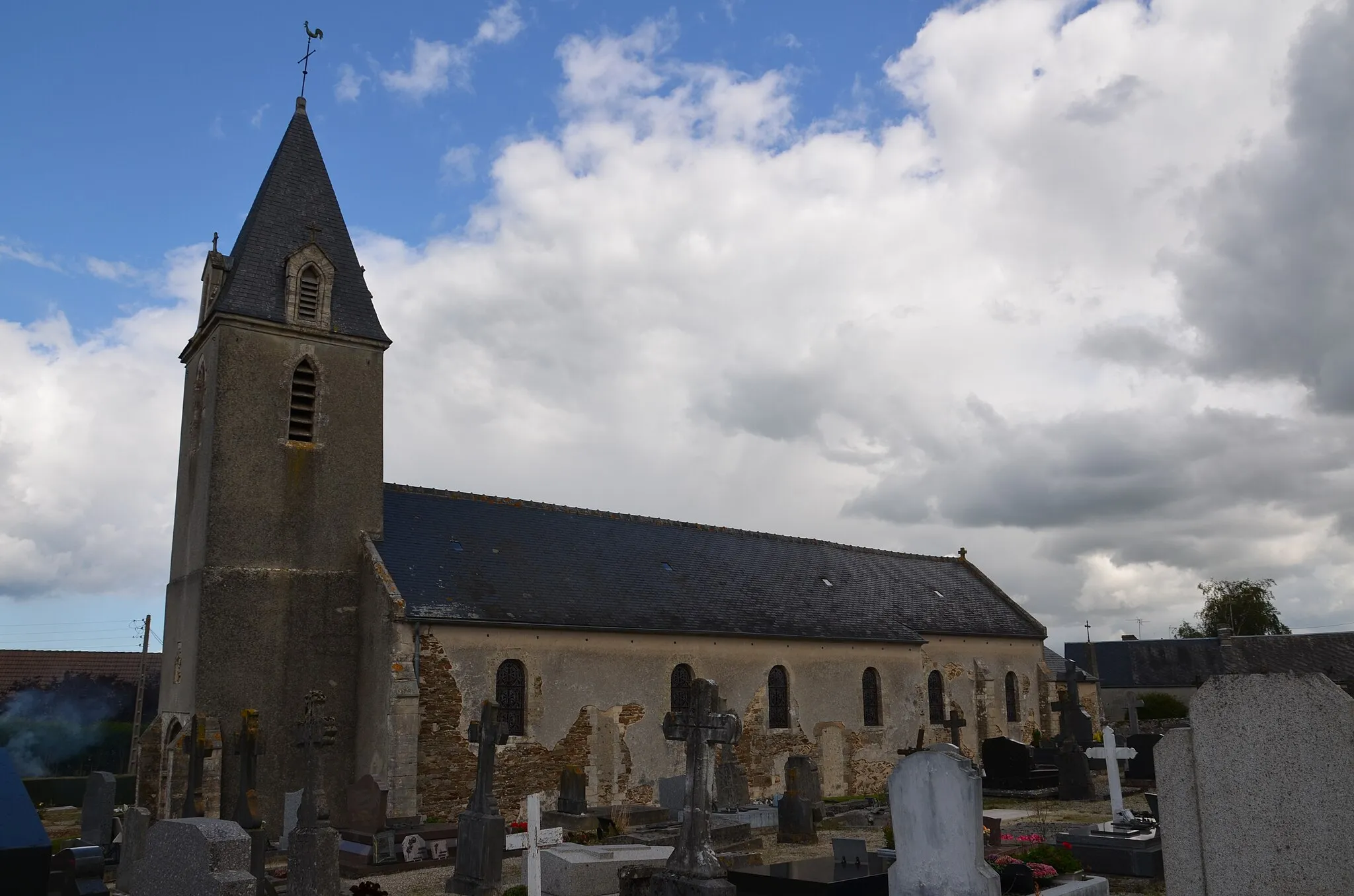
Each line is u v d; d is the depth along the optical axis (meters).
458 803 21.70
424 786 21.30
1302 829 6.52
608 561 28.62
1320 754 6.48
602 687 24.83
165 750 21.84
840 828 22.89
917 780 9.99
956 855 9.62
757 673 28.48
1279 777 6.64
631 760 24.88
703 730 11.56
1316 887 6.43
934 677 35.25
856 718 30.97
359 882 15.56
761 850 19.22
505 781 22.50
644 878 12.35
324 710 22.14
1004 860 12.70
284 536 22.66
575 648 24.55
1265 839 6.67
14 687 43.31
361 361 24.75
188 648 21.75
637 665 25.67
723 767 23.70
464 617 22.53
